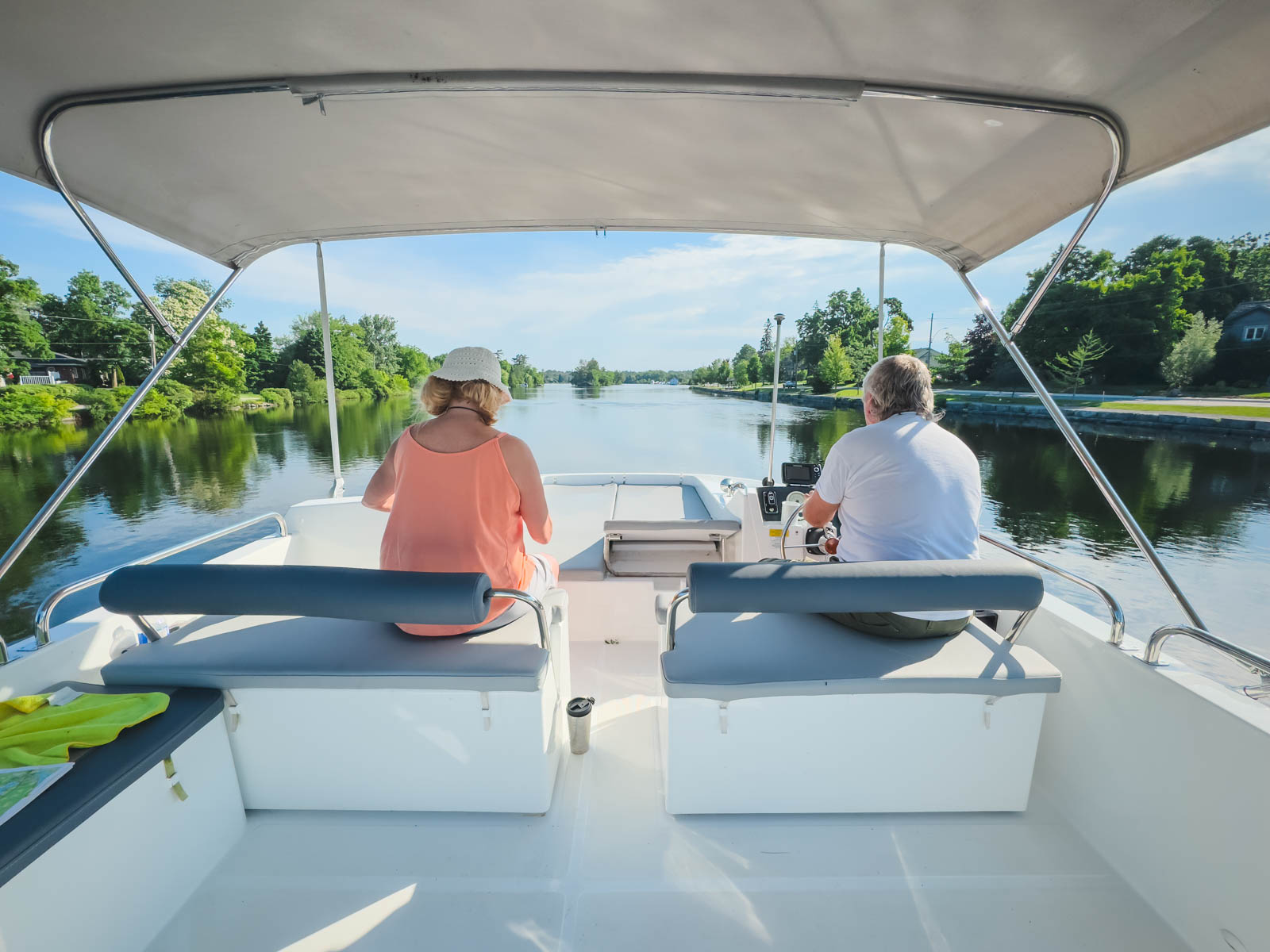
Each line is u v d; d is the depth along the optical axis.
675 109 1.60
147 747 1.28
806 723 1.53
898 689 1.48
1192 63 1.25
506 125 1.70
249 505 33.69
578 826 1.59
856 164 1.90
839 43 1.28
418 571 1.37
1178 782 1.30
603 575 2.66
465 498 1.55
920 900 1.38
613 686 2.29
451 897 1.38
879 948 1.27
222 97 1.49
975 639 1.65
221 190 2.03
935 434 1.58
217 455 39.81
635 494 3.76
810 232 2.62
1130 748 1.43
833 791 1.59
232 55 1.33
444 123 1.68
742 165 1.97
